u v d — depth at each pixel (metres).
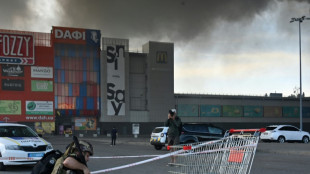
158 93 78.38
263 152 21.06
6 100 68.19
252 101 84.75
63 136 68.25
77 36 73.94
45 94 70.69
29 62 69.88
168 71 79.44
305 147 23.48
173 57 79.81
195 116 80.50
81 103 73.19
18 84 69.19
